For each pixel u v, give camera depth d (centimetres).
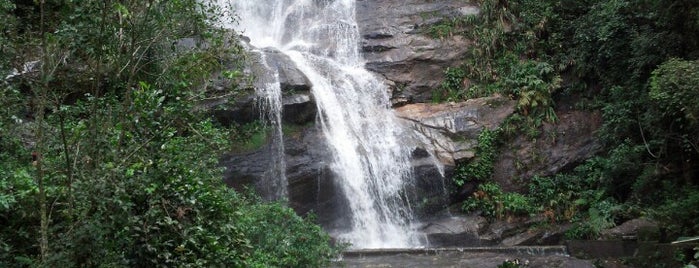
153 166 629
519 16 2048
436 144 1680
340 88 1783
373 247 1466
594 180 1606
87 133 607
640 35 1619
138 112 631
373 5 2169
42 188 557
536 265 1191
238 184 1409
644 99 1515
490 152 1689
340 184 1523
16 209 605
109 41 644
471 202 1611
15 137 645
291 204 1452
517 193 1641
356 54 1994
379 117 1772
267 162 1464
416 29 2052
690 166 1434
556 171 1664
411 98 1897
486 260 1244
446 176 1602
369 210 1555
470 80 1942
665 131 1433
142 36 702
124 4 662
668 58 1446
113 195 573
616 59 1730
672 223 1257
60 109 589
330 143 1578
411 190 1581
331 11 2192
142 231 594
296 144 1530
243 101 1482
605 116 1648
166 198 625
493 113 1773
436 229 1527
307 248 977
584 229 1459
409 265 1221
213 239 642
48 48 605
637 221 1337
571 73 1875
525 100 1775
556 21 2009
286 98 1583
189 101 723
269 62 1697
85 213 560
